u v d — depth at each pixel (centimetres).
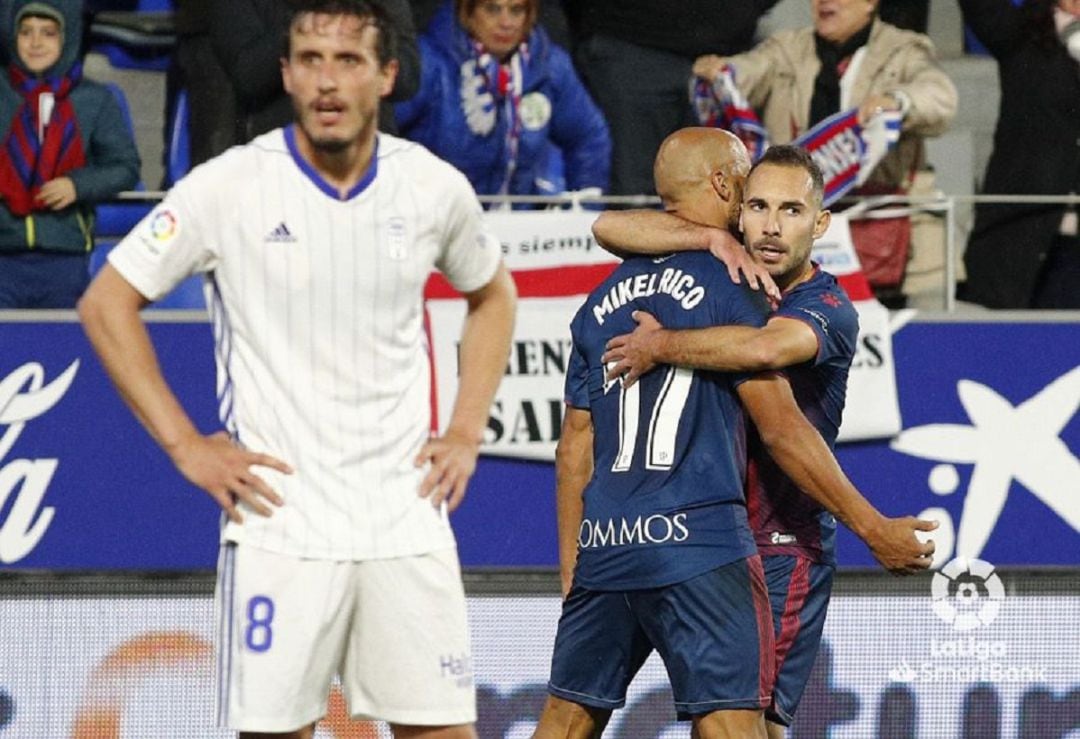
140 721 2186
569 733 1606
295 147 1388
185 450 1366
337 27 1340
